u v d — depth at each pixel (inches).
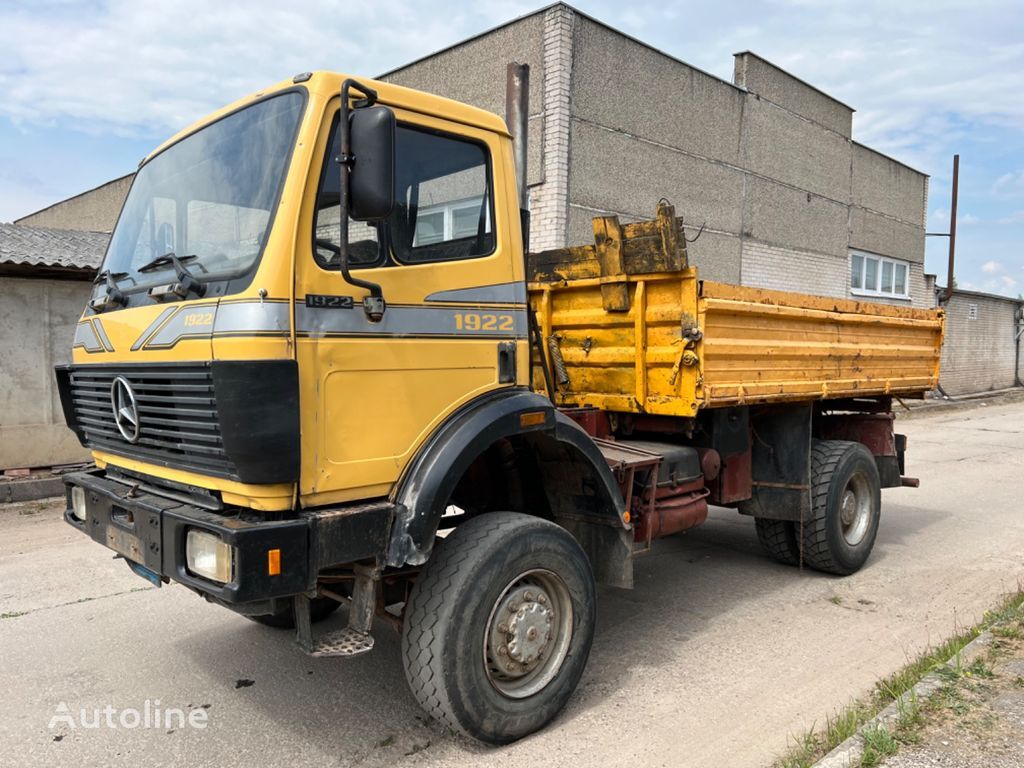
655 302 190.7
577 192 447.8
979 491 371.9
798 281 641.0
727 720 147.9
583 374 210.8
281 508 118.1
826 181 665.0
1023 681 150.6
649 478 183.0
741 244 575.8
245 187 127.3
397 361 131.1
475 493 180.2
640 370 193.5
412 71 508.7
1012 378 1034.1
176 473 131.7
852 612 207.5
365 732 145.5
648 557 263.4
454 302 140.6
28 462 357.1
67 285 365.4
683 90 511.2
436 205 139.6
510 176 153.9
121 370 136.7
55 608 208.1
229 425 112.6
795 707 152.6
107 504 142.7
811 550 232.1
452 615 130.8
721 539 287.3
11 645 184.1
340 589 154.9
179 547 122.5
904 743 127.6
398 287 131.5
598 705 155.0
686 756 135.3
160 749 139.1
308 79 126.2
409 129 136.8
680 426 201.6
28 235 430.6
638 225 188.7
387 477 130.1
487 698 134.6
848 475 234.1
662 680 166.1
